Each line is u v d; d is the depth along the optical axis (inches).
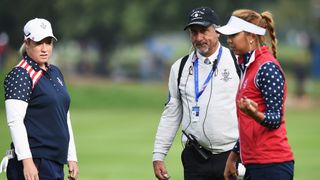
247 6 7436.0
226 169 927.0
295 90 5851.4
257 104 832.3
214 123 989.2
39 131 908.6
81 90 4955.7
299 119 3846.0
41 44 909.8
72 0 7175.2
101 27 7657.5
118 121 3577.8
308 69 7342.5
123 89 5182.1
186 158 1013.8
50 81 919.7
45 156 909.8
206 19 973.8
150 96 5054.1
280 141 840.3
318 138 2785.4
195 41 983.0
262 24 856.9
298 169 1935.3
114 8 7396.7
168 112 1027.3
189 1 7288.4
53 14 6820.9
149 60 7509.8
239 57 866.8
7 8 6501.0
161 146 1030.4
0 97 3464.6
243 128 850.8
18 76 900.6
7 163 912.9
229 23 862.5
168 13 7327.8
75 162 974.4
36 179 891.4
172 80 1018.7
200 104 992.2
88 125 3336.6
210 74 992.2
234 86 989.2
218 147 994.7
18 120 892.0
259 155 840.9
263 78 836.6
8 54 6555.1
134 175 1822.1
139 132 2999.5
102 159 2160.4
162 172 1028.5
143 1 7426.2
